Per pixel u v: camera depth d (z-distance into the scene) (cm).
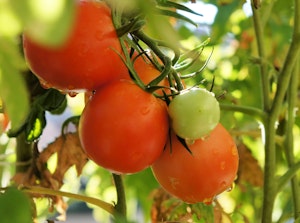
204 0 105
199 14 54
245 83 107
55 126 142
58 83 51
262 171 91
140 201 104
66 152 77
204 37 102
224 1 92
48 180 77
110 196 105
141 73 55
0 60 35
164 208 81
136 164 52
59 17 30
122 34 50
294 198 77
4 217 41
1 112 57
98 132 51
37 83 65
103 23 50
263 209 72
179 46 42
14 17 31
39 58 49
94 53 49
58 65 49
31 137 66
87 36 49
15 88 35
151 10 39
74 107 102
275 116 72
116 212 62
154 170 57
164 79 56
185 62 58
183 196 56
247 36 106
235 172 57
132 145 51
